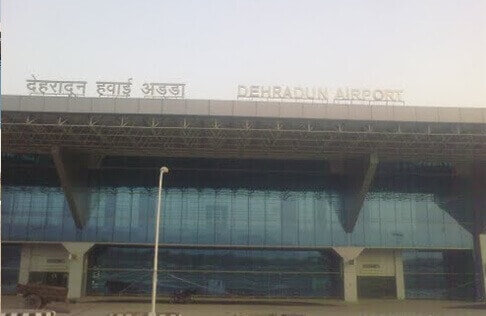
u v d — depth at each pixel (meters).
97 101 40.47
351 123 42.47
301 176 53.41
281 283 52.66
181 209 52.25
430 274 53.28
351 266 51.25
